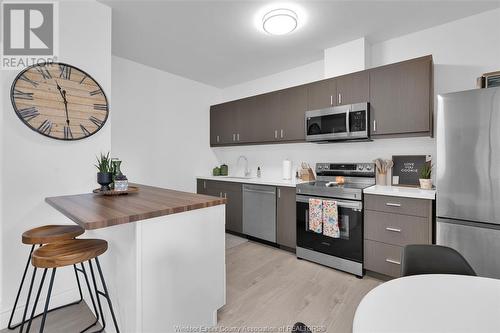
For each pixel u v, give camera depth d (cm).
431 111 231
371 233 237
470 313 77
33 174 180
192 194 186
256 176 413
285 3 210
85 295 198
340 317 180
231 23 241
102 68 210
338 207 254
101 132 211
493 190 171
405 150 269
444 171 191
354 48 277
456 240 186
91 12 204
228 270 258
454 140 186
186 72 380
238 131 397
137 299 127
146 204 146
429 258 124
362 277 241
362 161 300
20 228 175
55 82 187
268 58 327
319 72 337
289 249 318
